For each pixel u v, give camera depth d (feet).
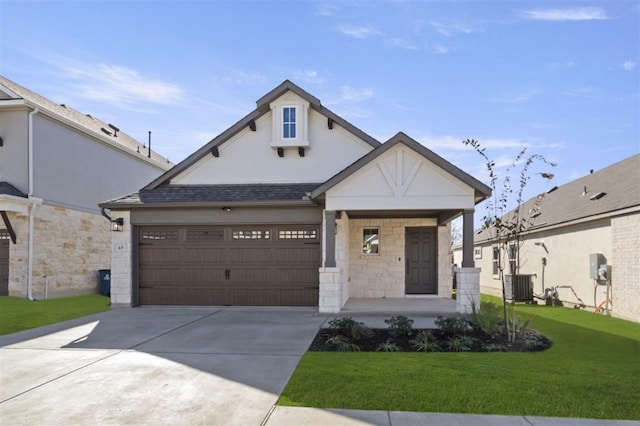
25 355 22.03
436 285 45.42
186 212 39.19
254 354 21.90
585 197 48.16
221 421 13.64
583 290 43.93
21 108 46.52
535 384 16.78
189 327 29.35
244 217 38.68
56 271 49.55
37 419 13.88
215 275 39.27
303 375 18.02
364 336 25.49
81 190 54.13
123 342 24.90
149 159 69.56
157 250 39.86
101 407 14.85
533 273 55.88
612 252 38.75
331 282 34.22
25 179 46.19
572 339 26.55
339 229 37.60
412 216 44.47
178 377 18.08
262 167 43.42
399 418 13.82
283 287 38.63
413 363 19.84
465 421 13.62
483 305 35.50
